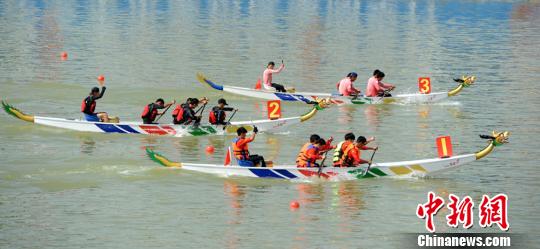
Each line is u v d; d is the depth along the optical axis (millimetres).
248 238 87625
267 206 97062
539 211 97562
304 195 101000
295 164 114562
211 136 131000
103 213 94000
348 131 136250
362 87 176625
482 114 150250
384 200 99812
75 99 155500
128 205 96625
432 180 108000
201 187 103062
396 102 160250
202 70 189500
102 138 127188
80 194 99938
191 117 130125
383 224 92500
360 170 106812
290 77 184750
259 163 107438
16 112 131375
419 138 132000
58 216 92688
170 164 109062
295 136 132125
